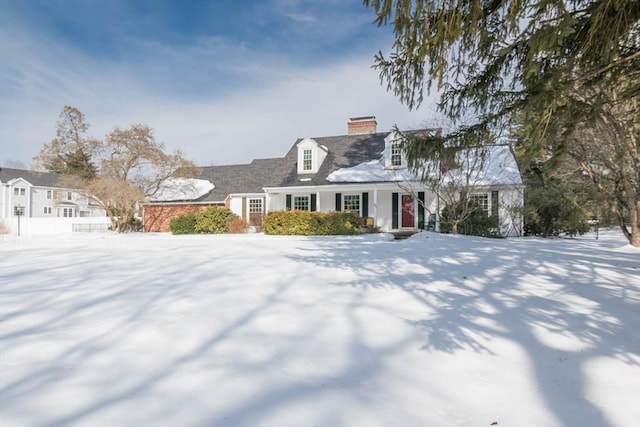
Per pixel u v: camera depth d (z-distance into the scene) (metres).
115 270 7.12
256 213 22.30
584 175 17.75
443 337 3.15
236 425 1.83
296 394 2.16
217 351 2.86
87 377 2.39
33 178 41.44
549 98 3.43
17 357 2.75
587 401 2.05
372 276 6.11
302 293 4.87
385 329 3.37
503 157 17.50
